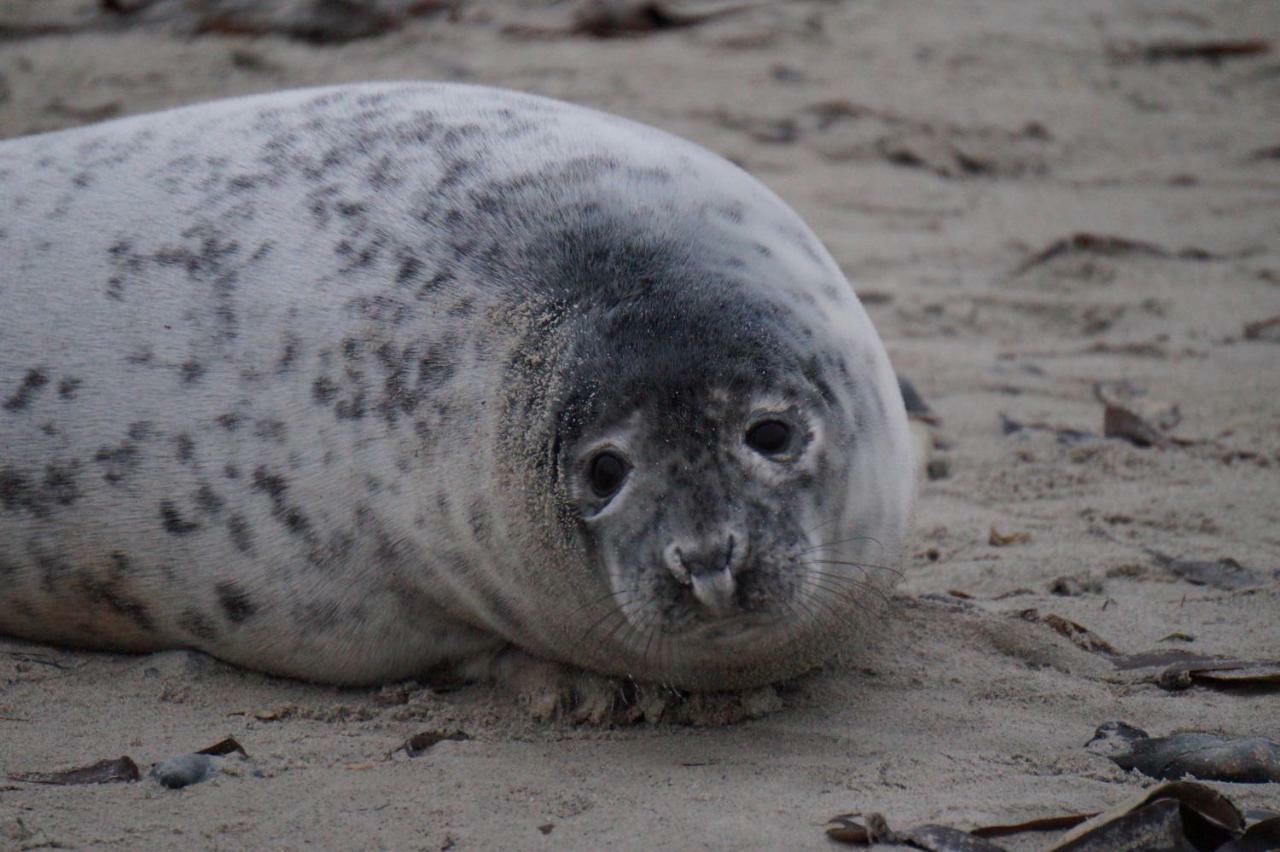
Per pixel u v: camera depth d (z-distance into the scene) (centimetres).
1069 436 2064
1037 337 2458
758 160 3219
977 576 1652
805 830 1145
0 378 1542
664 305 1332
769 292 1378
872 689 1420
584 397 1295
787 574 1254
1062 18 4247
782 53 3809
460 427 1377
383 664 1503
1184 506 1822
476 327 1394
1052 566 1664
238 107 1720
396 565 1442
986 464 1980
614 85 3544
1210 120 3616
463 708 1438
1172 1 4406
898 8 4241
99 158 1675
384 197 1517
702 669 1380
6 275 1585
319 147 1602
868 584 1409
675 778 1261
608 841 1141
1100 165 3325
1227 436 2044
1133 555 1688
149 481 1494
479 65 3653
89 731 1355
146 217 1588
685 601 1238
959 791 1202
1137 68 3916
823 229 2912
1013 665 1455
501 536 1365
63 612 1555
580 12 3928
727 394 1273
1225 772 1219
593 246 1408
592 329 1332
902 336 2445
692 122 3369
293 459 1453
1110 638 1497
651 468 1260
